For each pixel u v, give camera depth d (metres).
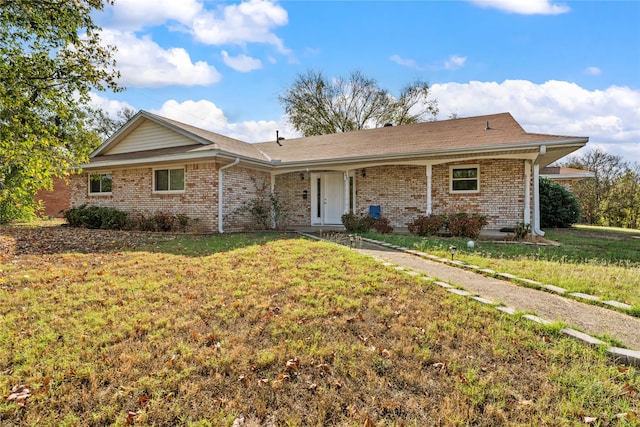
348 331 3.34
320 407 2.29
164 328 3.41
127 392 2.42
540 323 3.38
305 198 14.56
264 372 2.68
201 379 2.58
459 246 7.96
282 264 5.94
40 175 8.76
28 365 2.73
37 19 8.80
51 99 10.02
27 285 4.79
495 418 2.16
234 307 3.94
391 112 29.45
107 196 13.53
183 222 11.48
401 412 2.24
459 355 2.89
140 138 13.26
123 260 6.43
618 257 6.73
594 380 2.50
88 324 3.48
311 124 29.12
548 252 7.23
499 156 9.96
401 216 12.71
